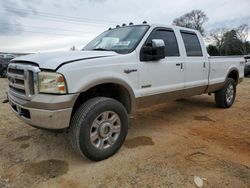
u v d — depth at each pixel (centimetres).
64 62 304
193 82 502
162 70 424
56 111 294
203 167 317
